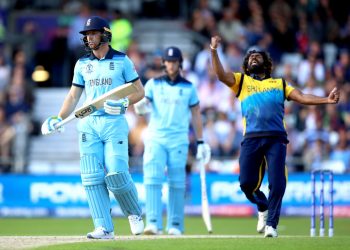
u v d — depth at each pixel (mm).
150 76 77375
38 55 87438
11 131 74062
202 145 48031
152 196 47312
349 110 77812
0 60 81000
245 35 84312
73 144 80438
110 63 36156
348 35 89000
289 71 80125
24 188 68375
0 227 56906
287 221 63875
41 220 64188
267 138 37562
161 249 32281
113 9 89500
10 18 88688
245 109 38000
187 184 68375
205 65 79062
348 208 67938
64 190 68125
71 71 87000
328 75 82812
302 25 87688
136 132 71562
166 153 47625
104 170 36375
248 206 68438
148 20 94188
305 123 74750
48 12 88250
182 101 47625
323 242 34500
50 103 83500
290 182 68312
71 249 32156
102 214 36156
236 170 70938
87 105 35469
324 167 71688
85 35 36219
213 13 87812
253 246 33188
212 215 68438
